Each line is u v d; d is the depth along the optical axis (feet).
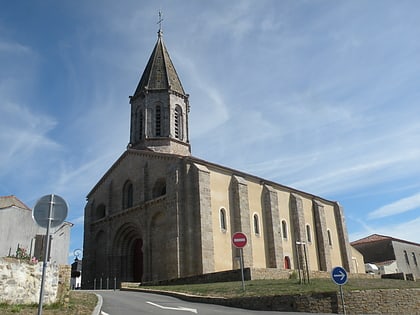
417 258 209.56
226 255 110.73
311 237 147.13
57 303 47.24
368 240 207.31
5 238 70.90
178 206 108.58
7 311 40.04
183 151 139.44
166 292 73.10
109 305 54.90
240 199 118.62
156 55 155.02
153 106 142.00
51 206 35.53
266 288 65.67
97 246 138.21
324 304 54.70
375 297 57.77
